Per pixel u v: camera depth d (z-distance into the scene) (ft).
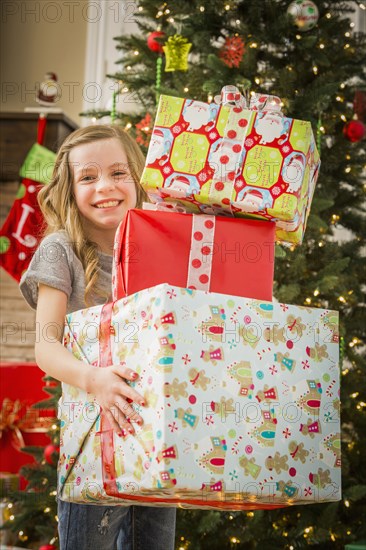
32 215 12.38
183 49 8.81
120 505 4.74
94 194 5.23
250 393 4.22
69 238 5.14
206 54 9.14
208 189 4.63
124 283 4.50
